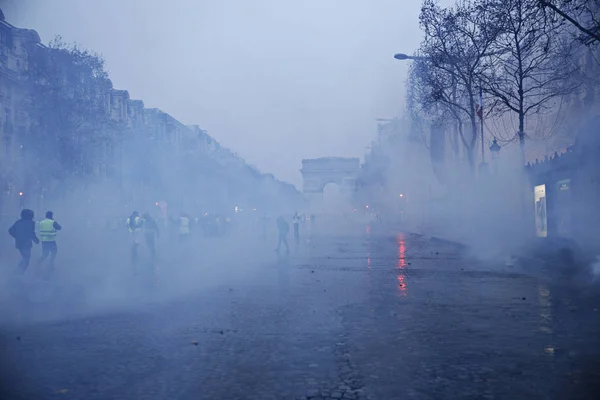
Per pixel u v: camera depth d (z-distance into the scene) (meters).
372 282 14.92
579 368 6.35
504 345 7.50
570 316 9.48
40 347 7.61
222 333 8.48
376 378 6.06
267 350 7.38
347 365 6.59
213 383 5.93
